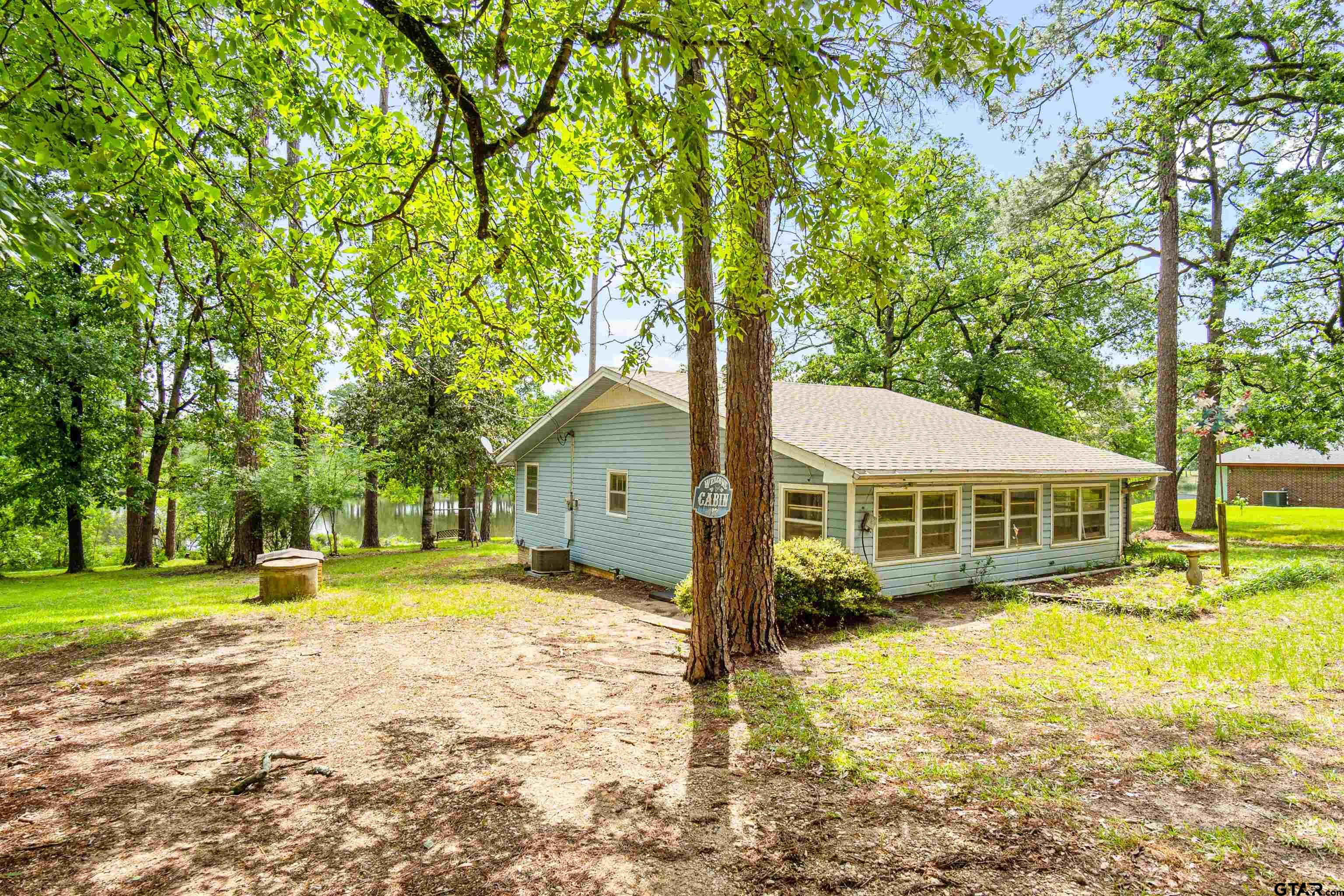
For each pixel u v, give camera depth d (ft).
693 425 19.40
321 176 16.72
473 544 77.46
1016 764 12.99
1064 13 45.01
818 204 14.64
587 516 47.78
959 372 75.36
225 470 55.06
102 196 12.23
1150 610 27.73
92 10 11.87
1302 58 47.80
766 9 11.02
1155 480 47.42
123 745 15.43
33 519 63.16
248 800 12.68
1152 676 18.61
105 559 90.17
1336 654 19.42
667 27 10.46
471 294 22.59
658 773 13.41
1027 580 39.42
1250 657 19.62
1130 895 8.92
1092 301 80.28
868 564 31.53
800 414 39.19
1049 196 64.39
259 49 14.55
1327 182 46.47
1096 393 82.48
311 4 12.35
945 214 77.10
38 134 11.11
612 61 12.61
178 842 11.20
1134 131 56.85
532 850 10.69
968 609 31.19
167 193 13.29
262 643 25.39
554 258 17.65
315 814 12.09
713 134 14.39
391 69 14.23
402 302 23.54
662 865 10.18
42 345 46.91
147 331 54.39
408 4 13.46
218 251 19.06
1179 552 33.42
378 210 18.49
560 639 25.82
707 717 16.47
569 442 50.03
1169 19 50.21
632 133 13.73
